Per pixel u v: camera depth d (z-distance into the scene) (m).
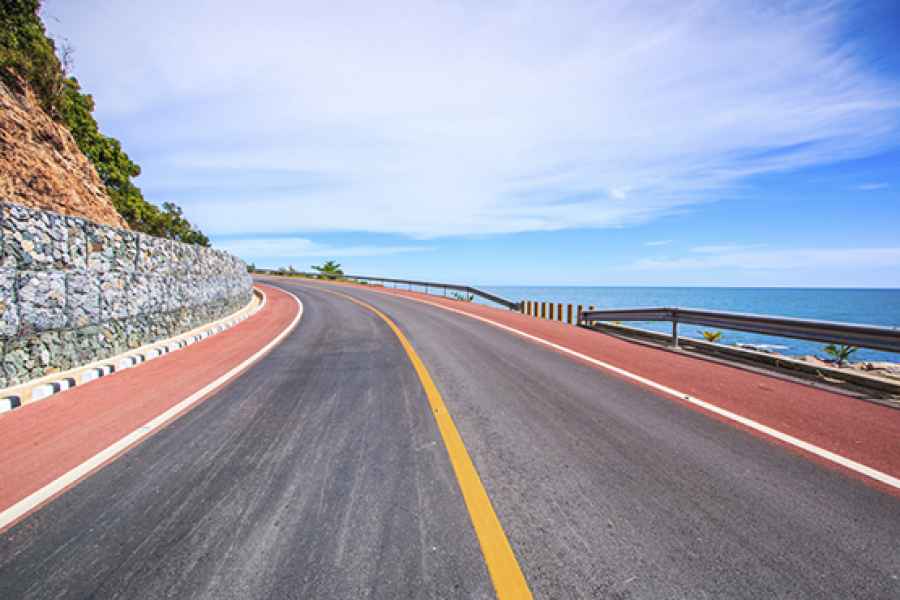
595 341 8.93
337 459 3.17
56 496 2.69
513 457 3.16
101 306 7.04
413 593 1.80
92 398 4.98
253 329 11.54
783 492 2.65
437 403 4.52
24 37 10.32
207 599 1.78
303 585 1.85
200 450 3.41
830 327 5.65
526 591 1.80
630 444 3.41
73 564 2.02
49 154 9.77
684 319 8.30
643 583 1.85
